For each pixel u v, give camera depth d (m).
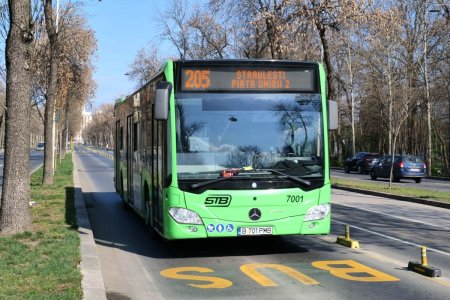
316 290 6.79
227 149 8.35
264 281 7.25
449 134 50.72
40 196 17.19
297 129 8.61
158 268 8.13
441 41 37.94
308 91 8.79
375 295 6.56
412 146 49.31
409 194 20.16
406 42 29.27
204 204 8.16
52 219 11.97
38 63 24.89
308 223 8.45
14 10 9.77
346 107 58.09
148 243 10.25
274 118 8.58
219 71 8.54
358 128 64.19
